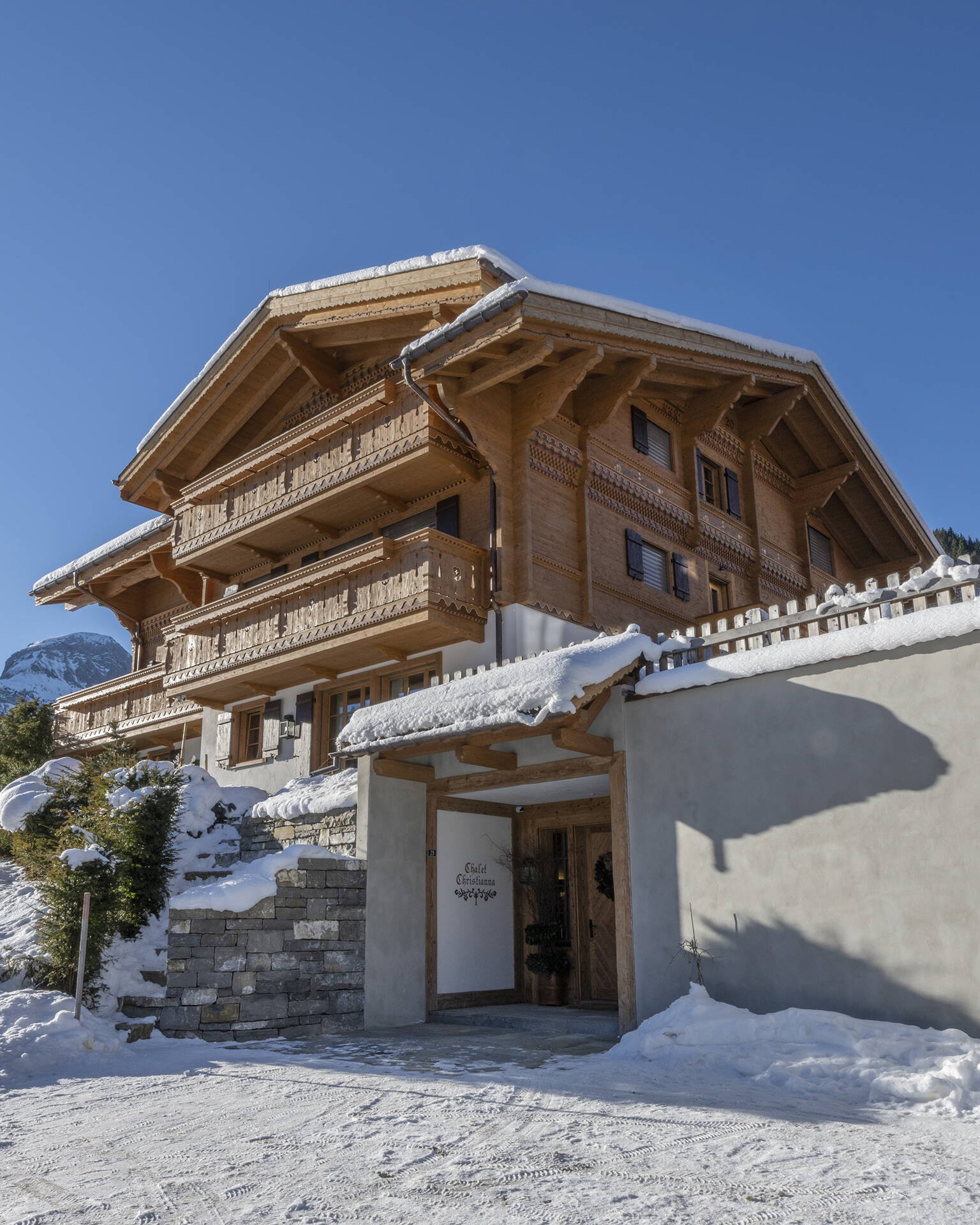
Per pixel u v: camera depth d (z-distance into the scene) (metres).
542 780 12.54
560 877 15.15
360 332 20.02
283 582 19.69
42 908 13.77
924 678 9.19
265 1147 6.18
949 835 8.77
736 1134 6.17
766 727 10.27
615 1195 4.95
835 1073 7.80
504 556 17.23
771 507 23.88
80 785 15.77
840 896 9.38
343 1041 11.14
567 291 15.81
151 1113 7.31
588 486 18.64
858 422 23.00
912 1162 5.47
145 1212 4.80
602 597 18.56
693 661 11.37
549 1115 6.84
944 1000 8.55
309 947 12.20
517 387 18.02
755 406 22.78
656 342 17.73
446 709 12.13
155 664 26.28
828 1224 4.45
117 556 27.48
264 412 23.36
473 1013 13.16
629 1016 10.77
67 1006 10.56
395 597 17.30
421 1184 5.25
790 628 10.52
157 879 13.44
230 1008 11.30
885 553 26.20
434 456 17.55
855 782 9.48
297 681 21.08
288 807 15.52
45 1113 7.41
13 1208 4.97
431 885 13.91
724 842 10.35
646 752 11.25
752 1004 9.80
